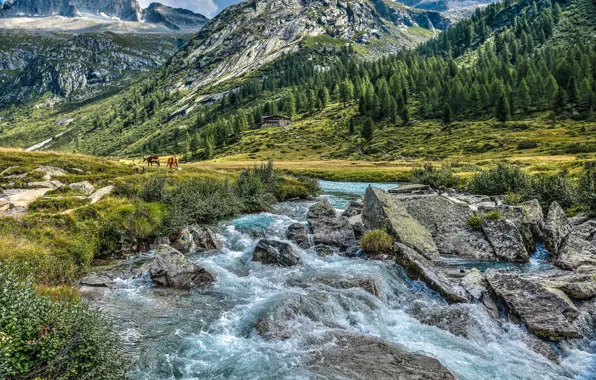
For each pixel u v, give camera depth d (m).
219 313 14.08
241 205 35.41
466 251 22.50
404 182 79.31
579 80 158.00
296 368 10.24
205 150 177.00
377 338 12.14
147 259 21.16
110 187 29.41
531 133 130.25
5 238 17.83
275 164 116.88
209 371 10.21
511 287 15.25
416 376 9.84
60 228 20.80
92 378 7.64
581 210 27.66
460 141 137.12
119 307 14.19
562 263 19.61
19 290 8.12
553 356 11.80
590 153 87.56
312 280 17.27
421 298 15.97
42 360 7.29
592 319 13.68
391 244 21.58
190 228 25.66
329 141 174.88
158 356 10.87
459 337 12.71
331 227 25.36
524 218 24.14
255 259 21.09
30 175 29.64
